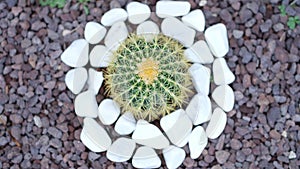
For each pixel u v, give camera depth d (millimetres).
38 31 1143
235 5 1146
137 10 1086
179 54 996
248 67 1132
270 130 1125
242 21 1145
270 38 1146
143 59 920
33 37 1140
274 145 1120
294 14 1151
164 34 1063
